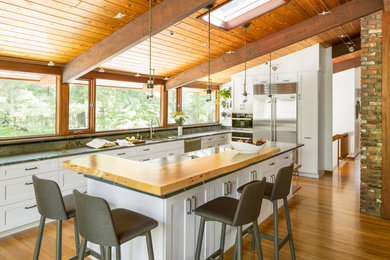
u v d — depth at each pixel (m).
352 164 7.69
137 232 1.82
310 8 4.05
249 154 3.25
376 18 3.80
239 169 2.86
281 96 6.44
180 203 2.29
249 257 2.84
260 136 6.77
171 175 2.19
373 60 3.85
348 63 7.31
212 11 3.66
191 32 4.25
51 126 4.46
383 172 3.83
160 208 2.16
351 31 5.43
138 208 2.33
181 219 2.30
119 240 1.71
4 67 3.75
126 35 3.52
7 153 3.82
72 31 3.44
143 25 3.35
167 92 6.49
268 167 3.85
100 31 3.58
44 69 4.20
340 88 8.72
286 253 2.93
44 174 3.64
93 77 4.93
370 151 3.97
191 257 2.43
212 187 2.68
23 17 2.97
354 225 3.64
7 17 2.91
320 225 3.64
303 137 6.27
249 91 6.93
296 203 4.51
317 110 6.08
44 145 4.23
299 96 6.27
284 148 4.09
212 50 5.10
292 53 6.25
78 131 4.78
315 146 6.14
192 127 7.22
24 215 3.45
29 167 3.49
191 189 2.41
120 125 5.64
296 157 6.35
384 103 3.78
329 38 5.70
